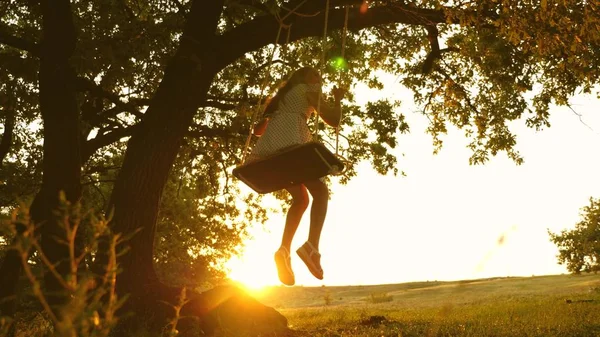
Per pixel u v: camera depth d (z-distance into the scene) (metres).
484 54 14.23
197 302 9.41
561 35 9.58
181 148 17.48
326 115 5.11
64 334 1.64
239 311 9.69
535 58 13.96
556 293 40.53
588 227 35.59
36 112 15.87
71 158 10.41
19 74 11.06
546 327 10.57
